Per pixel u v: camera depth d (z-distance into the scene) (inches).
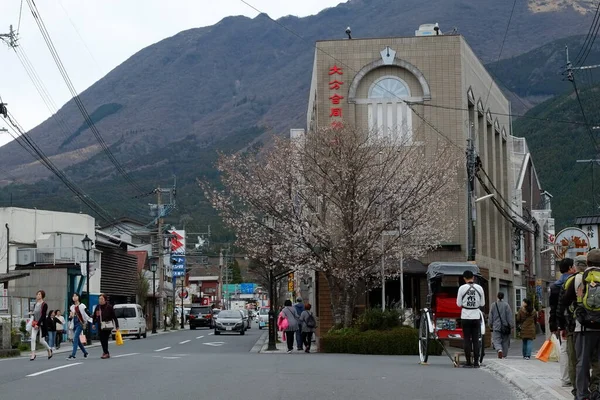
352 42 1611.7
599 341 390.0
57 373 629.3
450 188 1411.2
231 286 4857.3
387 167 1280.8
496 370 644.1
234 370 645.3
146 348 1347.2
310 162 1274.6
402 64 1592.0
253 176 1320.1
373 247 1247.5
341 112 1596.9
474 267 1019.9
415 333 1069.8
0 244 1955.0
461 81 1585.9
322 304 1411.2
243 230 1337.4
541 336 1958.7
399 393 483.8
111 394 478.3
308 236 1261.1
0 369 698.2
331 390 496.7
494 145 1958.7
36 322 938.1
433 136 1576.0
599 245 1957.4
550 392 459.2
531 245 2487.7
